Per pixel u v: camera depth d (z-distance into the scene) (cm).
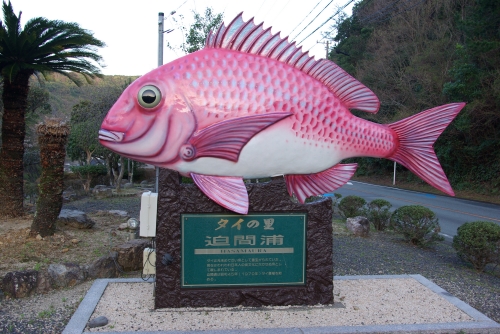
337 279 494
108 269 529
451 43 1909
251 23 346
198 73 337
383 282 484
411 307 406
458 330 356
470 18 1579
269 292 398
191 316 375
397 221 746
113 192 1584
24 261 591
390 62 2195
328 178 375
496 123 1705
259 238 396
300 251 402
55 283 479
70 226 818
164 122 333
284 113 342
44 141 689
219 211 389
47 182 701
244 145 341
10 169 941
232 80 340
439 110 347
